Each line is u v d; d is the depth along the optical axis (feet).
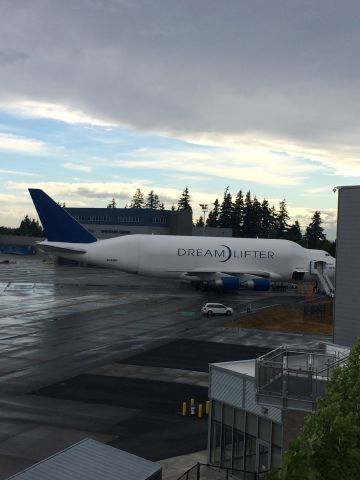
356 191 90.79
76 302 205.87
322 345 77.82
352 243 91.30
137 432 76.07
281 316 184.85
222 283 229.86
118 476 46.24
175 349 128.06
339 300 93.20
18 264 442.09
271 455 61.46
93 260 240.53
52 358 116.67
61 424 77.71
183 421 81.05
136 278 326.65
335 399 38.83
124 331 148.97
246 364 72.02
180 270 242.78
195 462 67.36
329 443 33.53
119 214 472.03
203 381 101.81
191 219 455.22
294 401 56.24
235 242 249.55
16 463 63.87
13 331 145.48
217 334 148.56
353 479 32.09
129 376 104.01
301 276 253.44
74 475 46.21
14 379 99.76
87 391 93.91
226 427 68.03
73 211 490.08
